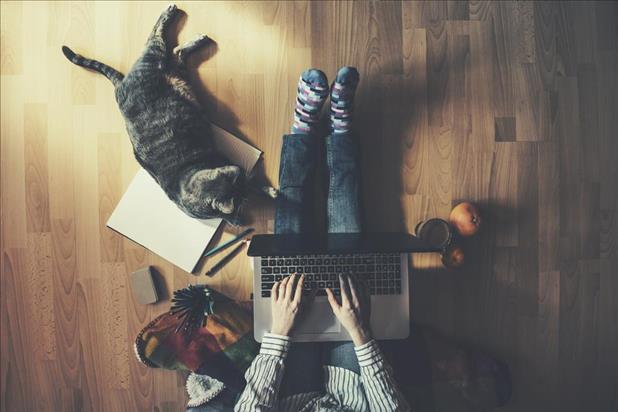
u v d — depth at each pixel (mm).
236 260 1410
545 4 1468
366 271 1235
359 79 1416
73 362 1406
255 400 1103
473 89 1453
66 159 1406
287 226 1332
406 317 1229
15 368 1404
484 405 1340
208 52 1410
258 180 1412
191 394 1307
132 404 1411
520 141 1465
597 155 1484
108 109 1406
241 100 1415
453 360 1353
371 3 1430
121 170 1409
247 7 1415
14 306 1406
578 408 1472
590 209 1481
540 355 1466
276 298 1198
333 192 1345
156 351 1293
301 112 1332
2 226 1405
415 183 1444
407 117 1443
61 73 1401
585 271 1479
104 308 1407
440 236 1380
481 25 1453
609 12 1482
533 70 1465
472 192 1455
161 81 1263
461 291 1453
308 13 1423
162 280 1405
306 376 1239
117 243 1407
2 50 1396
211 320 1312
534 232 1469
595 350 1477
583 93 1479
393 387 1140
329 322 1222
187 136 1244
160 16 1345
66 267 1406
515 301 1464
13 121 1401
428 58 1444
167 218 1389
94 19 1402
